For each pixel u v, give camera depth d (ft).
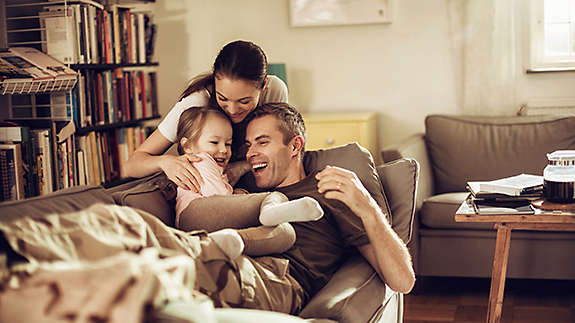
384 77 14.64
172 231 4.85
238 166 6.92
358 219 6.29
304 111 15.11
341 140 13.23
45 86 10.37
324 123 13.25
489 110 13.85
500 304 8.27
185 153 6.97
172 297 3.52
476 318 9.59
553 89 13.67
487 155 11.89
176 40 15.66
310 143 13.38
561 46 13.71
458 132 12.14
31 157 10.44
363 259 6.50
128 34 13.30
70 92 11.21
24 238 4.01
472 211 7.95
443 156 12.17
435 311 9.96
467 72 13.94
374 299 5.86
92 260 4.17
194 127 6.77
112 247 4.28
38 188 10.56
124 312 3.11
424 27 14.26
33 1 11.99
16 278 3.58
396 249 6.04
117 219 4.59
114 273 3.29
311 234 6.30
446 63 14.23
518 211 7.68
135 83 13.67
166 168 6.61
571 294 10.55
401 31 14.42
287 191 6.58
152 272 3.40
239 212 5.91
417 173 7.18
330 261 6.32
